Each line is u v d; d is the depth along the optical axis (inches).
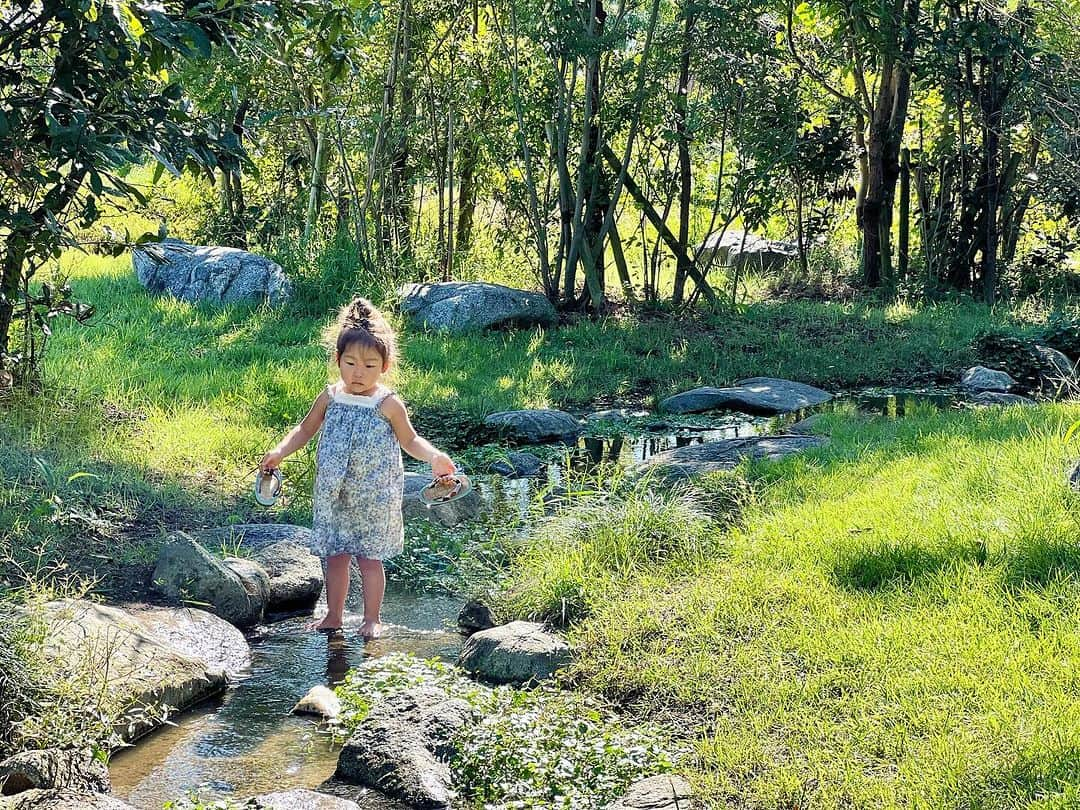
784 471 293.3
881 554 218.2
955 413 362.3
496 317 563.2
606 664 195.3
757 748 160.7
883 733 159.3
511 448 388.2
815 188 792.9
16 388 326.0
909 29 671.1
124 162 221.8
